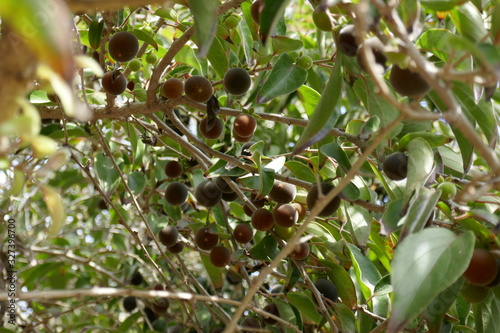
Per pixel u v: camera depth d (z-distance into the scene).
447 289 0.31
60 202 0.28
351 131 0.38
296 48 0.38
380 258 0.40
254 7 0.35
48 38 0.19
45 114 0.40
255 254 0.39
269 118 0.38
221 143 0.45
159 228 0.46
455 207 0.30
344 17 0.33
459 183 0.34
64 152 0.27
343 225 0.39
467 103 0.33
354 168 0.28
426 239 0.28
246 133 0.38
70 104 0.21
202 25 0.27
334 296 0.38
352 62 0.31
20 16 0.19
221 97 0.45
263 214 0.38
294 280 0.39
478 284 0.29
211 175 0.38
